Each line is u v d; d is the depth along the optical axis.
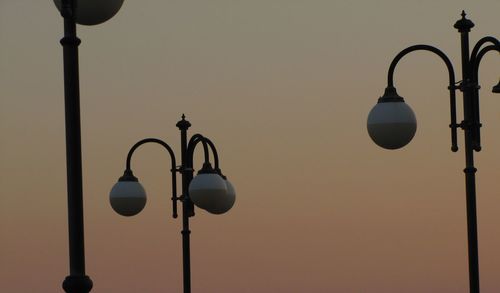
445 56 17.52
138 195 25.20
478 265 17.22
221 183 22.59
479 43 17.45
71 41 12.51
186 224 25.50
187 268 25.39
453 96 17.56
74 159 12.44
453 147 17.55
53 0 13.57
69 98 12.48
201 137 23.39
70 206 12.41
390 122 17.00
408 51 17.44
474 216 17.28
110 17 13.45
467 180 17.36
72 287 12.31
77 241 12.38
